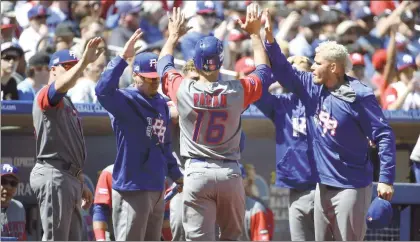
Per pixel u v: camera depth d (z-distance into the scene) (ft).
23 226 100.89
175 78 83.71
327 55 85.87
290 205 92.94
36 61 115.24
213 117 81.92
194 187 82.38
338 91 86.43
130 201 89.71
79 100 114.62
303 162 90.74
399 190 100.27
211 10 135.54
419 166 101.81
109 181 95.91
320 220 88.89
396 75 130.52
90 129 105.70
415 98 123.95
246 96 83.05
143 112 89.56
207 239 83.05
